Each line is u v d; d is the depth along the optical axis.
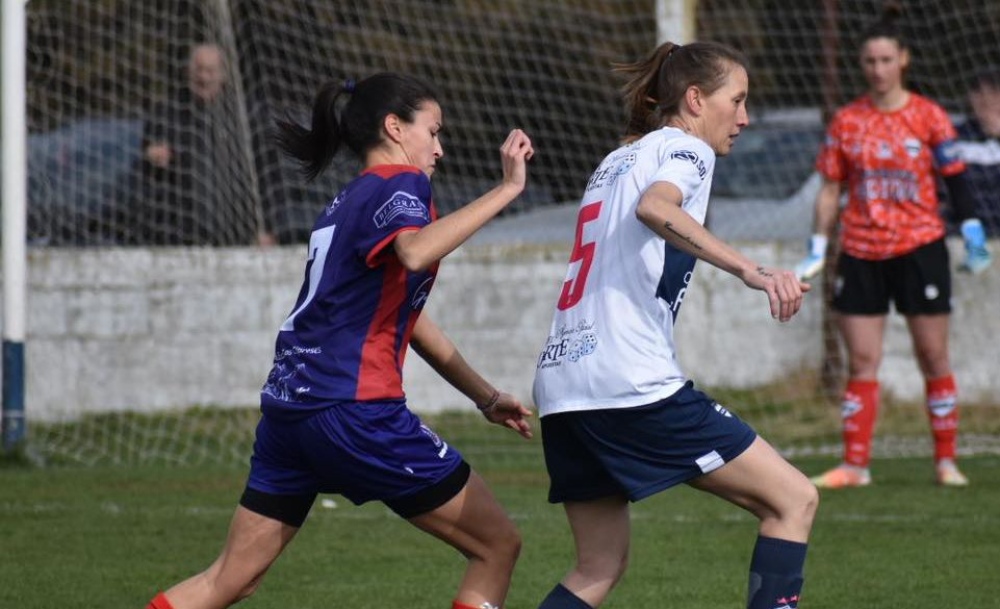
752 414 38.47
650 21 43.84
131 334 39.72
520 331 40.75
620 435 13.41
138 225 39.88
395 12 42.47
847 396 28.22
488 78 43.44
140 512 25.89
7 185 31.62
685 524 24.52
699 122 14.46
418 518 13.68
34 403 39.03
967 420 38.03
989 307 39.22
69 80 39.84
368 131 13.97
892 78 26.67
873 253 27.27
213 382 40.09
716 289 40.56
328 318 13.34
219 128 39.12
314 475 13.68
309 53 41.28
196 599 13.76
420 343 14.66
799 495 13.57
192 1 38.44
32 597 19.03
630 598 18.92
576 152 43.81
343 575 20.53
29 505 26.59
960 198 26.97
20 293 32.03
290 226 40.56
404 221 13.01
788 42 45.25
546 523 24.61
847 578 20.03
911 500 26.53
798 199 42.12
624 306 13.49
